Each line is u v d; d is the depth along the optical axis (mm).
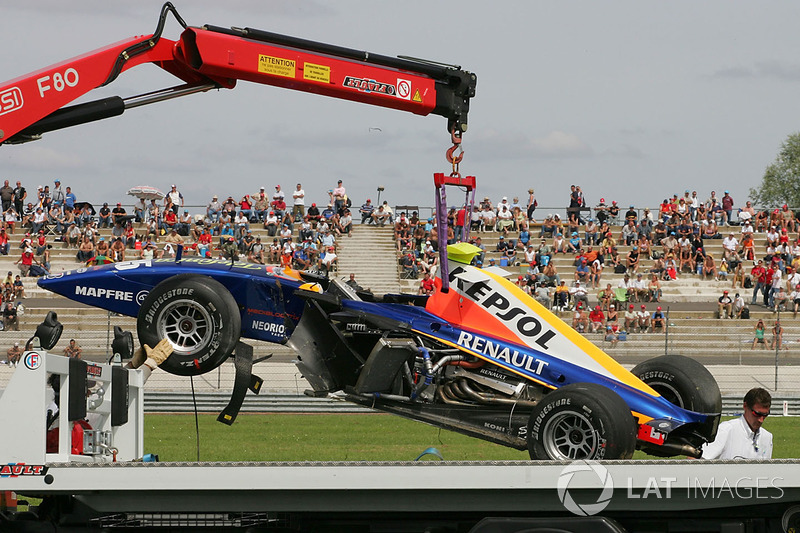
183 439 52875
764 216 141250
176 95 28281
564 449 24125
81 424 21328
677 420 25516
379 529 20594
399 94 30219
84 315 104000
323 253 124562
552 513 19594
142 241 125062
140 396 24844
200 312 26906
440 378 28734
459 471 18562
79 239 126250
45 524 20141
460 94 30953
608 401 23516
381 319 28734
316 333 28750
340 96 29938
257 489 18672
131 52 27281
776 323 104375
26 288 114812
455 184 29562
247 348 27938
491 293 28438
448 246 28734
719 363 98500
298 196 133625
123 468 18484
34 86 25766
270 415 70875
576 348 27234
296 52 29078
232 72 28391
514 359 27531
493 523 19297
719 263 132125
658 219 134750
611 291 111625
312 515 20656
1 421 18281
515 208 134375
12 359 83375
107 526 20188
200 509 19422
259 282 28656
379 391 28656
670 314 113125
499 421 28141
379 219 135875
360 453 47094
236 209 135375
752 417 23797
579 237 134625
